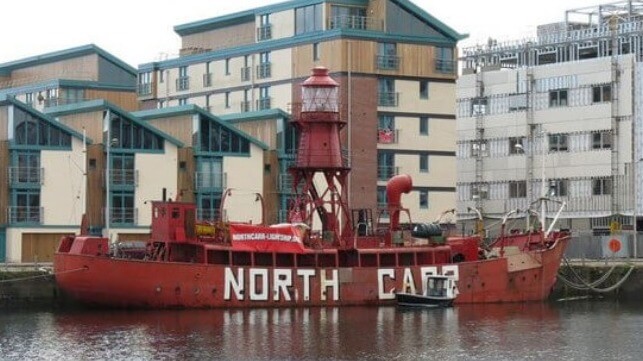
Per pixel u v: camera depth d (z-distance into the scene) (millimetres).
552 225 95000
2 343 69688
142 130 105688
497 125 144375
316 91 88625
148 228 105125
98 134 104688
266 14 128625
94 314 80750
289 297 84312
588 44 146375
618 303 95750
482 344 71625
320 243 86250
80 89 146625
